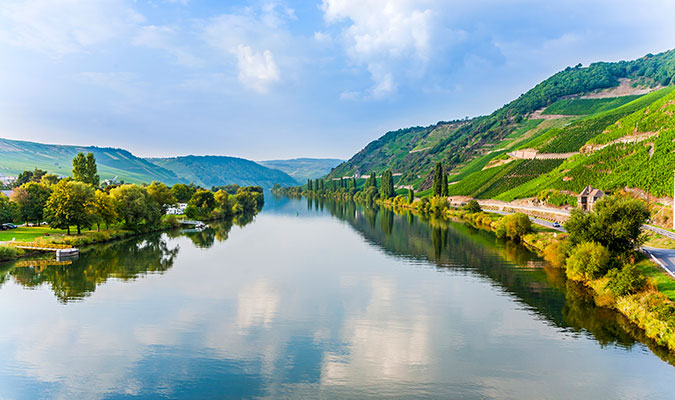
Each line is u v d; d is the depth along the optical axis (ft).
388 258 275.39
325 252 302.04
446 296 184.34
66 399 100.37
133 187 404.98
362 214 631.56
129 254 289.53
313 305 173.37
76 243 306.14
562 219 382.22
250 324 151.12
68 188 309.63
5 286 199.21
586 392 102.68
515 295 182.80
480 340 135.13
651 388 103.96
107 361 120.57
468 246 313.53
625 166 424.87
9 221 392.68
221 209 595.47
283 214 652.48
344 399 100.32
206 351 127.95
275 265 255.29
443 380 109.60
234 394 103.09
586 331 140.05
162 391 104.37
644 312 136.87
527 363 118.52
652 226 292.81
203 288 199.31
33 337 137.39
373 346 131.75
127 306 170.60
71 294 186.80
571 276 199.00
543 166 655.35
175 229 444.14
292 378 111.14
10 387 105.70
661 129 449.48
